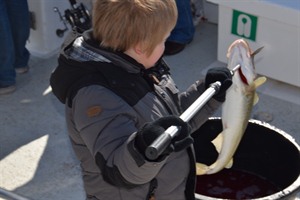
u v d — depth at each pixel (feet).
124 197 6.29
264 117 13.10
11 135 12.89
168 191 6.42
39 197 11.17
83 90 5.82
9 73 14.05
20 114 13.55
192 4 16.48
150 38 5.77
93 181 6.36
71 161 12.07
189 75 14.74
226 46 14.25
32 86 14.53
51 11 15.38
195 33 16.57
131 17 5.67
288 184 9.09
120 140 5.57
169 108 6.30
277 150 9.18
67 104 6.06
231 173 9.70
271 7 12.75
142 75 6.13
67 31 15.99
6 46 13.57
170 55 15.53
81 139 6.17
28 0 15.19
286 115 13.23
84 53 5.96
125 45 5.83
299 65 13.15
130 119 5.81
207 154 9.61
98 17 5.84
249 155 9.53
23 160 12.12
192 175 6.55
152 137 5.03
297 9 12.48
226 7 13.64
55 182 11.54
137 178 5.36
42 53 15.79
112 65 5.91
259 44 13.47
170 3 5.79
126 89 5.89
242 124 8.17
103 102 5.75
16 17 13.88
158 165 5.22
